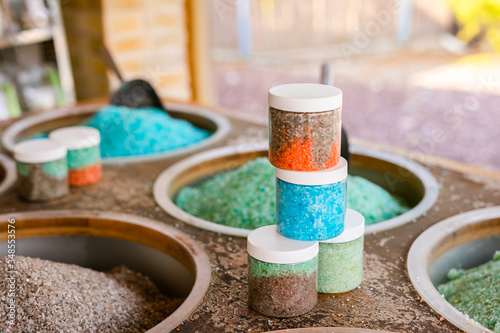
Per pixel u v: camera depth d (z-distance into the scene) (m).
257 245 0.72
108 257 0.98
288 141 0.70
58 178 1.04
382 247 0.87
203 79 2.39
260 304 0.74
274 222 0.95
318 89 0.73
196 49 2.32
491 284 0.83
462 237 0.92
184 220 0.95
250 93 4.09
